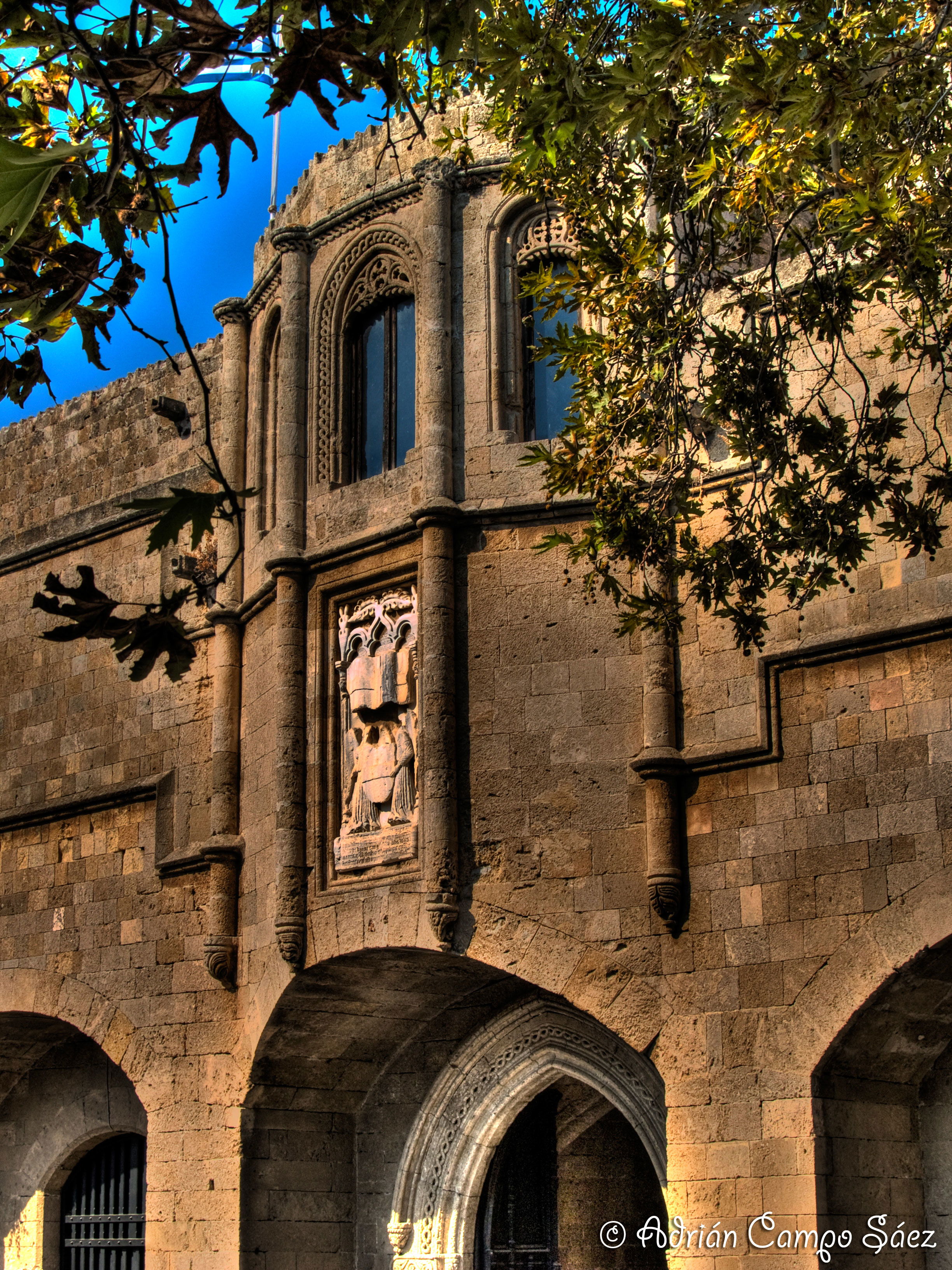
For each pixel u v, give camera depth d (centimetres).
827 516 1344
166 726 2336
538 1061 2050
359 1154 2184
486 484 1923
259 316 2302
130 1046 2228
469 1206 2095
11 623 2628
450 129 1911
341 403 2084
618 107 1103
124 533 2502
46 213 971
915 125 1295
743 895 1705
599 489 1443
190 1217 2083
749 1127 1644
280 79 802
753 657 1753
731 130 1331
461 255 2011
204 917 2181
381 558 1970
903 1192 1714
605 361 1464
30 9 768
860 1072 1691
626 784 1795
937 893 1586
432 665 1875
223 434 2320
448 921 1809
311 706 2000
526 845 1817
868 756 1658
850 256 1748
